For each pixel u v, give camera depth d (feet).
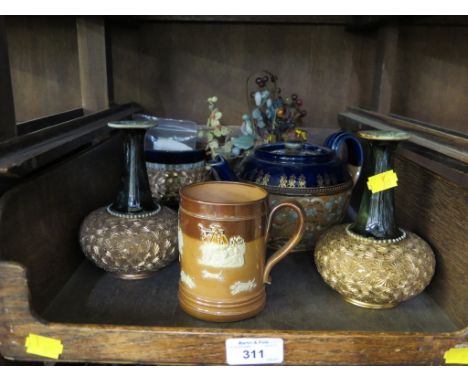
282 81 4.42
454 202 2.22
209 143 3.68
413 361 1.95
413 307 2.37
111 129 3.34
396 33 3.95
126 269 2.48
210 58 4.37
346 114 4.24
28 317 1.93
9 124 2.03
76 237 2.68
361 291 2.23
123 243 2.40
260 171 2.79
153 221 2.50
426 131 2.81
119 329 1.93
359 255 2.23
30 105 4.31
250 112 4.48
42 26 4.16
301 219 2.22
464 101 4.39
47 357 1.98
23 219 2.03
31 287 2.07
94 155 2.98
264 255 2.23
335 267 2.27
